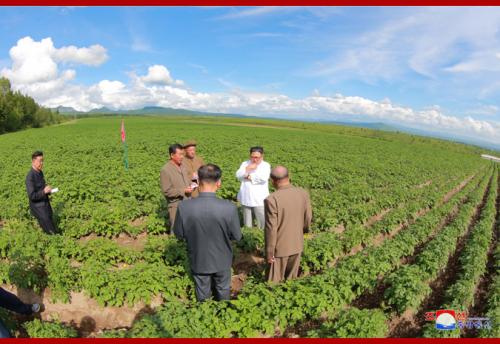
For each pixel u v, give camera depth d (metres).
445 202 16.22
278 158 25.92
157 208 10.81
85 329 5.32
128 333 4.44
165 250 7.12
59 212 10.06
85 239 9.10
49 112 91.12
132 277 5.84
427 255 7.53
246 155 25.81
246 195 8.23
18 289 5.96
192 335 4.39
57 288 5.65
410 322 5.77
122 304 5.69
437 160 40.34
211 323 4.77
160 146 30.88
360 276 6.20
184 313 4.87
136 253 7.30
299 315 5.16
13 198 11.33
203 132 53.41
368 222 11.96
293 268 6.11
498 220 13.83
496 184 27.38
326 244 7.73
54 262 5.91
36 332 4.73
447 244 8.47
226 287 5.27
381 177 20.72
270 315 5.21
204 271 4.93
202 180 4.72
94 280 5.67
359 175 21.19
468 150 82.56
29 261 6.15
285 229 5.59
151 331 4.32
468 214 13.16
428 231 10.35
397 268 7.68
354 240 8.67
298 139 49.94
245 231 8.16
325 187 17.17
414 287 5.79
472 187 22.05
